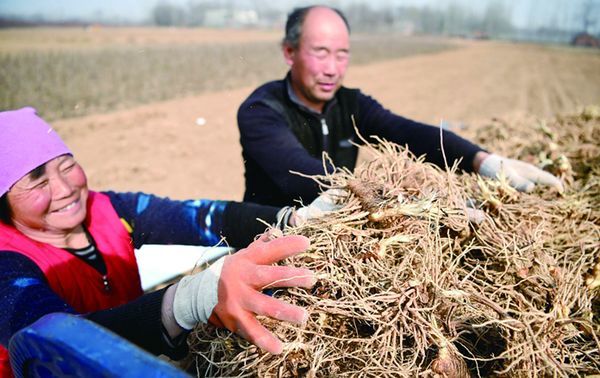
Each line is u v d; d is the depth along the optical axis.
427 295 1.46
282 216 1.88
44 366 1.28
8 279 1.67
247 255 1.36
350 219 1.61
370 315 1.41
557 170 2.38
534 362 1.42
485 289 1.60
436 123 12.51
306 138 2.79
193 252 2.46
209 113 14.19
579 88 21.47
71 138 10.75
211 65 30.08
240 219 2.05
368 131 2.88
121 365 1.07
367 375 1.39
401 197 1.61
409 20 121.06
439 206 1.66
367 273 1.52
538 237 1.77
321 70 2.61
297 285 1.37
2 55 30.41
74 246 2.02
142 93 18.70
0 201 1.82
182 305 1.37
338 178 1.84
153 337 1.42
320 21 2.58
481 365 1.50
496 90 20.17
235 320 1.31
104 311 1.48
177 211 2.16
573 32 105.25
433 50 52.50
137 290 2.15
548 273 1.62
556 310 1.51
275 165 2.42
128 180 7.85
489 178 2.12
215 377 1.45
